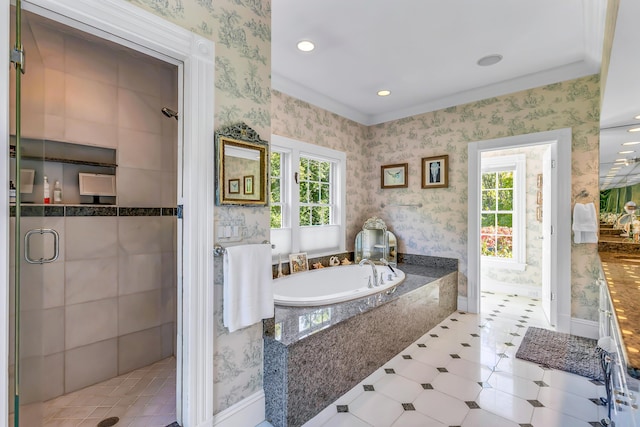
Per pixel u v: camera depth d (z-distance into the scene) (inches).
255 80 72.8
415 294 116.4
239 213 70.0
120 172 91.2
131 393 82.0
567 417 73.9
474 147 143.8
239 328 67.7
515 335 121.2
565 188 121.0
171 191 102.4
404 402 80.1
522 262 182.2
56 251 70.7
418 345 112.9
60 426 69.1
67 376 81.5
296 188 143.0
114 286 89.8
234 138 67.2
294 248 142.7
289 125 137.6
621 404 46.0
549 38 98.5
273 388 71.5
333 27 93.7
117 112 90.5
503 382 88.9
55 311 79.3
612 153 102.3
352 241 172.1
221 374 66.1
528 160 182.2
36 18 60.6
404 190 167.3
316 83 134.3
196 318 62.1
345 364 83.7
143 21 54.2
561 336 119.3
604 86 85.2
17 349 45.7
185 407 62.5
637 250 101.2
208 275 63.8
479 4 82.6
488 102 139.6
